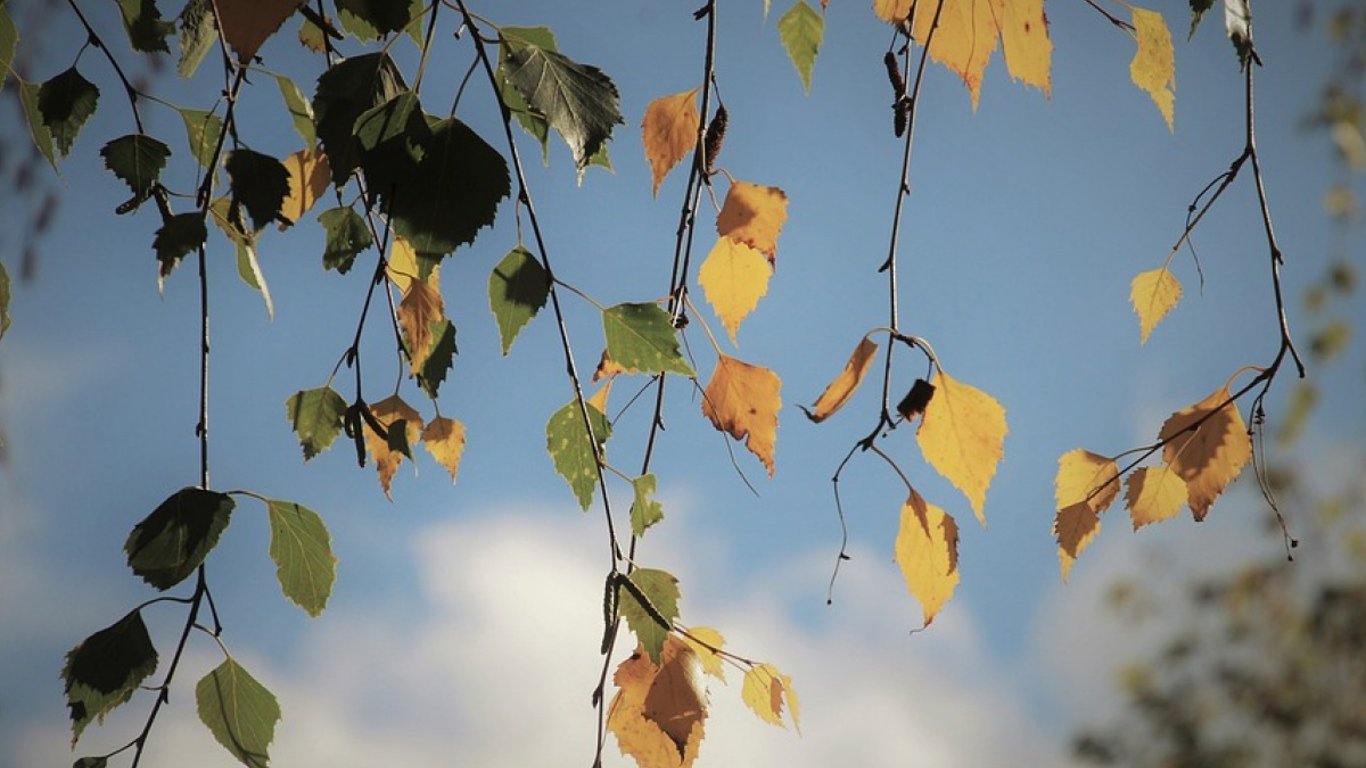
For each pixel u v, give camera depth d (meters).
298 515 1.28
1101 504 1.35
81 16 1.31
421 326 1.33
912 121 1.31
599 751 1.26
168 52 1.31
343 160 1.22
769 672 1.36
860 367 1.30
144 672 1.26
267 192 1.25
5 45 1.37
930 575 1.31
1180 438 1.34
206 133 1.34
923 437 1.30
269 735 1.28
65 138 1.31
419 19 1.30
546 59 1.24
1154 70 1.34
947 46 1.34
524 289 1.27
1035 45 1.33
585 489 1.33
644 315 1.30
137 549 1.25
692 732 1.31
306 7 1.28
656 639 1.28
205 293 1.25
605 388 1.37
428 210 1.22
